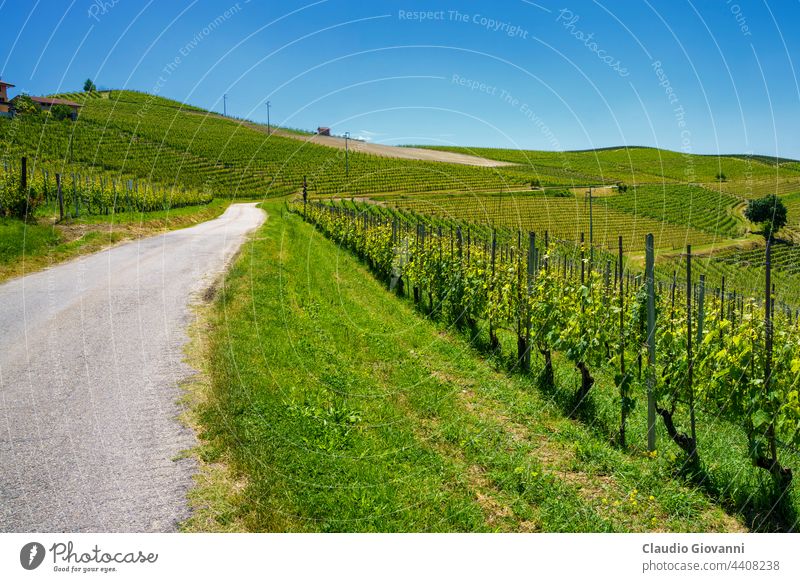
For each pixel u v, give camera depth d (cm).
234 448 500
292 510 423
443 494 472
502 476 521
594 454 600
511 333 1250
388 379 776
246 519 410
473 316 1184
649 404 638
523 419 697
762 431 540
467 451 575
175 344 780
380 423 604
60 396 602
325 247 2316
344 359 810
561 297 855
